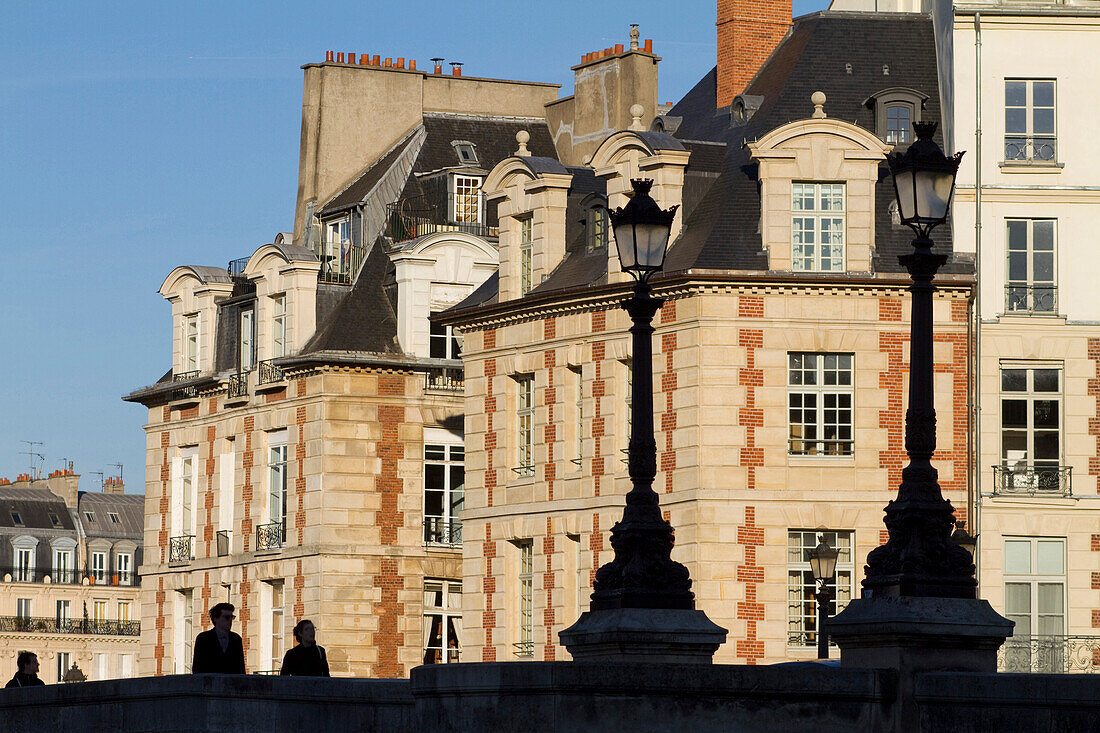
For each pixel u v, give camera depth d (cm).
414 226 7575
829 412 5816
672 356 5853
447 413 7244
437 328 7306
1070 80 6069
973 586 2716
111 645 13525
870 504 5769
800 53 6341
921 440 2745
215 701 3044
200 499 7806
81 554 13688
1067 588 5847
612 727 2644
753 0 6644
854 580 5756
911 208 2797
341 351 7131
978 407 5884
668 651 2936
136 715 3170
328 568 7050
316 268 7388
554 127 8031
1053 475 5909
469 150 7919
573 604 6078
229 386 7631
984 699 2569
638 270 3094
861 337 5822
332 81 7894
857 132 5897
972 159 6025
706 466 5744
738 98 6319
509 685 2684
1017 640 5784
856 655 2741
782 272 5800
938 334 5853
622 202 6141
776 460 5766
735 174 6041
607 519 5969
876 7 6869
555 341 6200
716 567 5706
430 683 2769
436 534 7219
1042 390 5956
